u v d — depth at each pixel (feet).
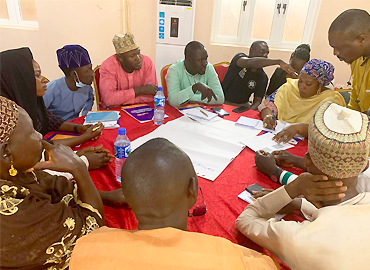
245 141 5.56
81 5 11.19
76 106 7.58
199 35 11.91
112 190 4.03
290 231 2.52
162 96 6.78
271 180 4.44
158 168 2.08
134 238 2.06
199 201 3.88
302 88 6.63
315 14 11.86
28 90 4.96
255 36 12.57
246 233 3.13
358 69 6.34
